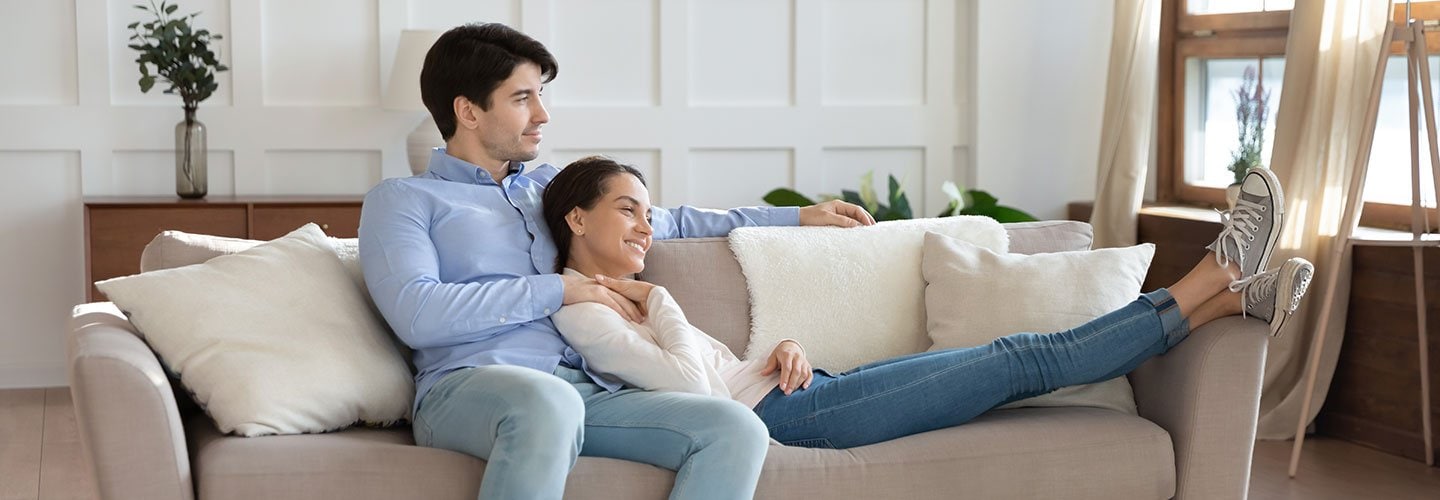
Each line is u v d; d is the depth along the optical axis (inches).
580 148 187.2
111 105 174.1
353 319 89.8
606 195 96.0
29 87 172.2
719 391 90.7
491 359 87.4
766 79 193.3
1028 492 87.5
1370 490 127.7
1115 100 179.3
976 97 196.1
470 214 94.2
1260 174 93.4
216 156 177.9
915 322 104.8
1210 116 183.2
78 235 175.2
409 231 91.1
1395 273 139.0
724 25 191.0
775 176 195.0
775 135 193.5
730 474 79.4
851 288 103.9
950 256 103.7
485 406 80.6
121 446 75.7
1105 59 199.3
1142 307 91.5
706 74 191.2
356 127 180.7
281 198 170.6
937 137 198.8
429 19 181.5
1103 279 101.1
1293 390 147.1
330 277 91.3
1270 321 90.5
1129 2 176.1
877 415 90.1
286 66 178.5
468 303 87.9
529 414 77.9
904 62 197.6
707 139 191.2
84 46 172.6
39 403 165.8
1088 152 200.2
